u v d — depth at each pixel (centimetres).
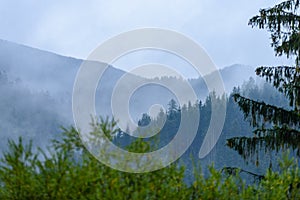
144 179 402
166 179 406
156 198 400
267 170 465
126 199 395
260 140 1067
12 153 397
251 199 418
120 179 407
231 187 412
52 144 415
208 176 416
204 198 401
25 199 395
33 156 400
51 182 389
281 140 1047
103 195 394
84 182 391
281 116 1067
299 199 457
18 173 394
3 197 397
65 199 390
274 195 427
